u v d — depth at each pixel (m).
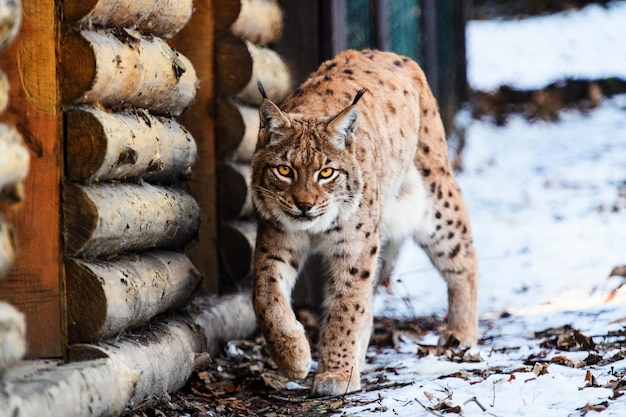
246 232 9.07
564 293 11.38
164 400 6.59
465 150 21.69
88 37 6.04
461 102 24.70
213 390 7.32
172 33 7.71
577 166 19.88
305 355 7.27
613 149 21.12
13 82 5.91
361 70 8.81
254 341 9.14
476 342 9.20
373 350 9.30
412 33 16.70
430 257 9.48
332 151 7.49
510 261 13.40
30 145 5.93
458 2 23.95
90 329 5.97
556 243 14.23
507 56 27.62
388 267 11.03
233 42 8.90
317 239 7.73
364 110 8.21
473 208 17.14
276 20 9.90
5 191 5.20
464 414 6.21
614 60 26.70
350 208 7.61
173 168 7.63
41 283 5.96
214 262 8.99
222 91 8.92
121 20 6.62
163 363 6.63
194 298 8.14
